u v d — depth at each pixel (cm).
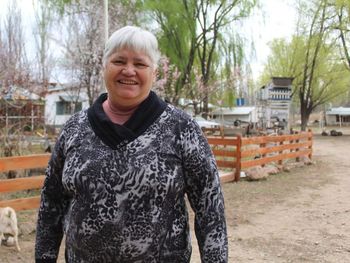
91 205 178
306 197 938
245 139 1136
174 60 2445
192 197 194
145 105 187
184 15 2448
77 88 2297
